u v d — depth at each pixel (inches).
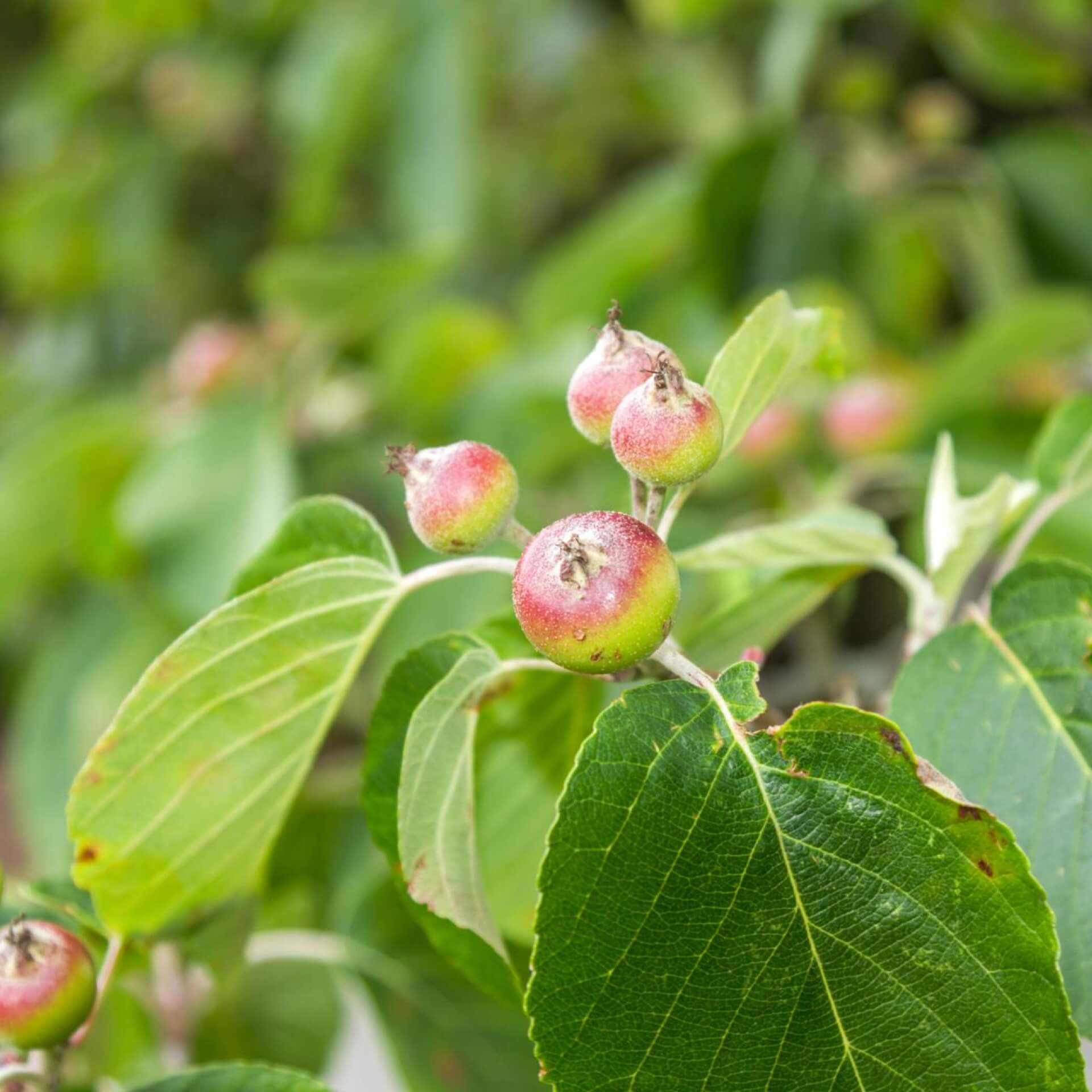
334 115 52.6
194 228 64.7
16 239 63.2
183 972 27.6
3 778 61.3
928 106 51.3
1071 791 24.0
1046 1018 22.7
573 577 22.9
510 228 68.1
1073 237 49.4
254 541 36.5
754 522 34.4
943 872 22.8
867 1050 22.8
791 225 47.3
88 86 63.6
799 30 48.9
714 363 24.2
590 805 22.8
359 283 42.3
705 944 22.8
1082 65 49.9
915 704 24.5
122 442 42.9
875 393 36.7
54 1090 24.8
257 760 24.9
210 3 60.9
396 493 42.3
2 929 24.8
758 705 23.1
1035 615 24.5
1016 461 34.5
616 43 63.9
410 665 24.6
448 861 24.2
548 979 22.7
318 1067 30.2
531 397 37.9
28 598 51.6
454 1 53.2
